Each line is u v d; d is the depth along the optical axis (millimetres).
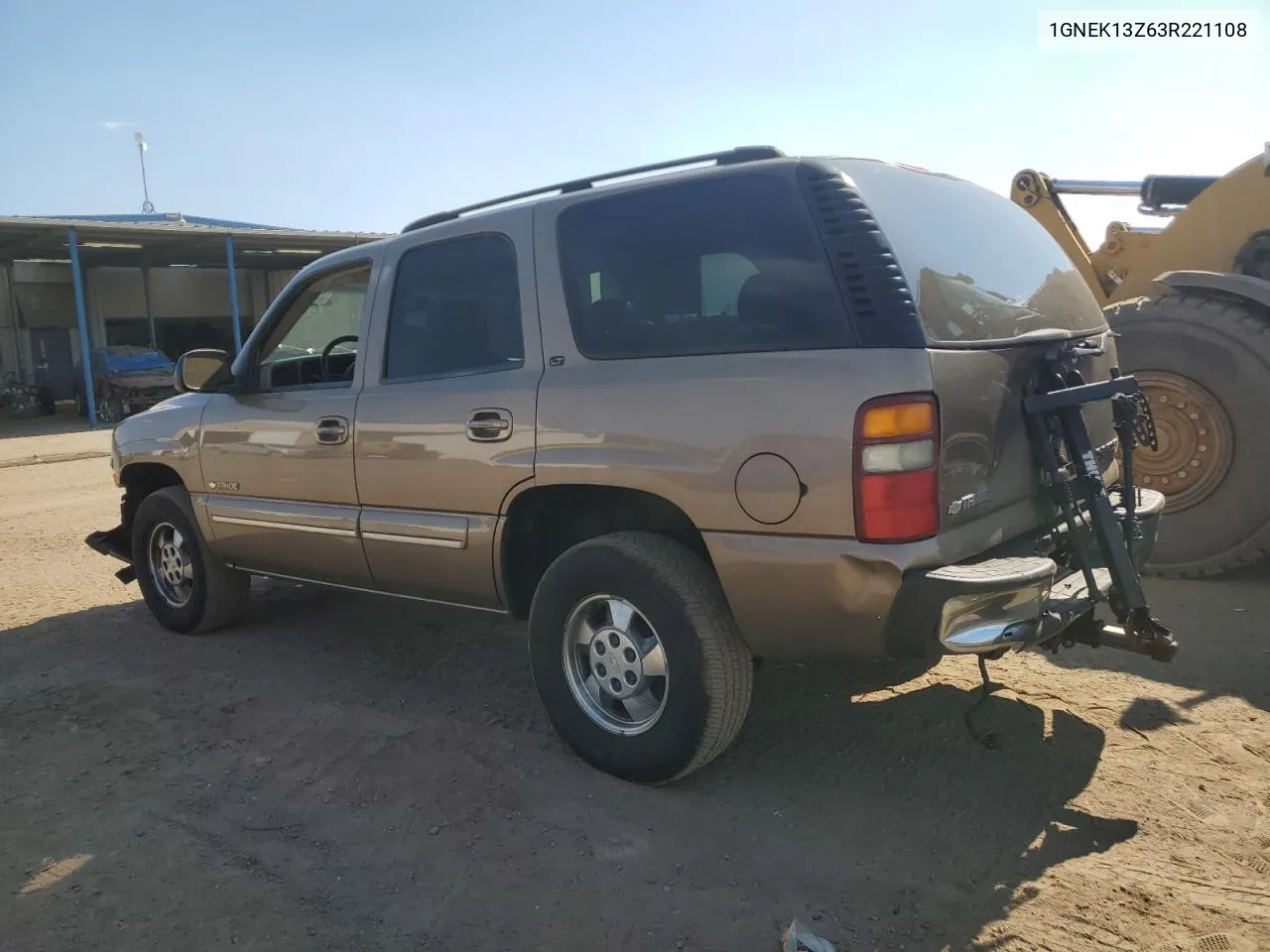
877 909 2705
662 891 2830
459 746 3840
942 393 2807
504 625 5402
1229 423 5375
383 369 4133
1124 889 2754
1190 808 3154
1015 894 2748
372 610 5777
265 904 2836
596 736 3518
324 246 27484
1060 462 3322
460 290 3885
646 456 3193
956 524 2898
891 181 3268
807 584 2928
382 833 3209
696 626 3182
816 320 2939
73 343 30234
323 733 4020
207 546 5141
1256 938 2529
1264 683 4078
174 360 29266
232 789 3555
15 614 6023
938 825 3125
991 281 3357
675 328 3246
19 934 2725
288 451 4465
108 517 9625
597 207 3502
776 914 2699
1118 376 3818
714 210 3219
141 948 2656
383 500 4074
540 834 3158
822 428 2848
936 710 3969
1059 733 3715
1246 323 5301
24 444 18469
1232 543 5453
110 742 4008
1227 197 6543
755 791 3391
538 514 3729
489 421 3613
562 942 2623
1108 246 7113
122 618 5855
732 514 3031
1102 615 5016
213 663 4941
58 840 3232
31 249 26156
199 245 26125
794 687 4262
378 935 2680
